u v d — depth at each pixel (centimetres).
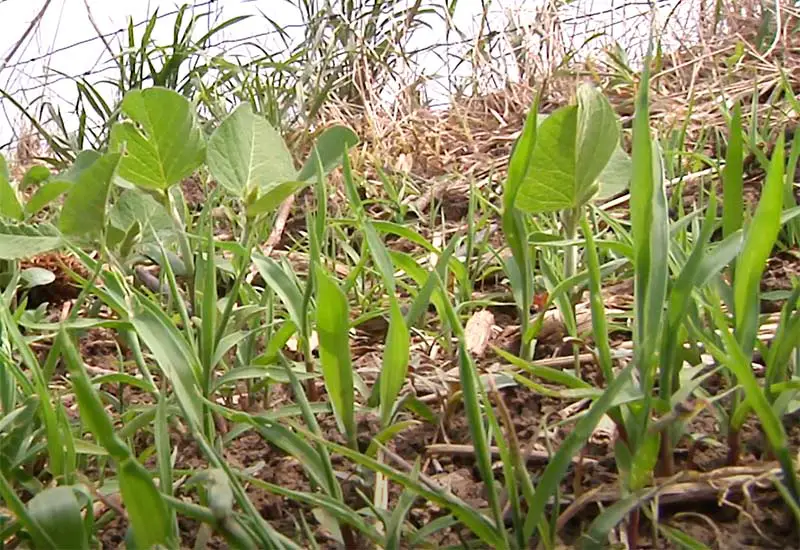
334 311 27
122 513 23
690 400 31
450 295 54
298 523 28
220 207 81
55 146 119
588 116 33
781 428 23
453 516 25
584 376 39
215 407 27
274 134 40
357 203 39
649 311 26
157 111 35
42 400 25
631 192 27
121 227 42
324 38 142
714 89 102
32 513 20
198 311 44
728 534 26
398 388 29
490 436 32
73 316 35
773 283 48
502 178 90
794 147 46
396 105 127
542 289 50
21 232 35
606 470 29
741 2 137
